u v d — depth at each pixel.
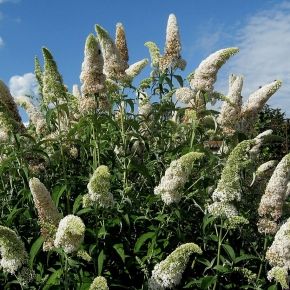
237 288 1.22
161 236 1.27
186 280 1.22
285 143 2.85
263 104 1.55
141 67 1.62
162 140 1.64
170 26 1.63
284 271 1.08
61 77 1.41
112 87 1.50
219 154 1.49
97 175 1.08
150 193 1.47
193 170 1.43
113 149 1.50
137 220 1.32
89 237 1.21
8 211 1.42
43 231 1.04
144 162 1.58
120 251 1.16
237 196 1.12
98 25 1.49
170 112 1.75
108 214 1.26
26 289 1.16
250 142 1.11
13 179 1.46
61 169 1.56
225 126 1.52
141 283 1.22
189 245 0.99
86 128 1.46
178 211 1.18
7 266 1.00
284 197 1.20
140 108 1.69
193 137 1.43
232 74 1.70
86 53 1.38
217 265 1.13
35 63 1.93
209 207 1.14
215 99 1.58
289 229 1.09
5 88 1.38
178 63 1.62
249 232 1.29
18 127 1.35
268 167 1.44
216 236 1.17
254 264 1.30
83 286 1.06
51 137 1.58
